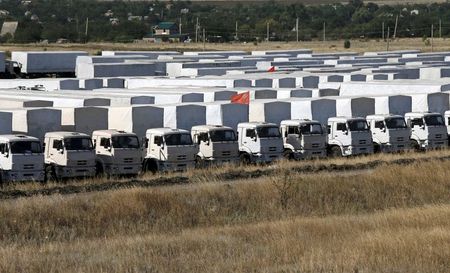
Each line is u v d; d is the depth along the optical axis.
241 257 73.00
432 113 159.88
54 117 135.25
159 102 163.00
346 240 79.25
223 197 105.31
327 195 109.62
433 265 68.62
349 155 150.25
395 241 76.50
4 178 120.62
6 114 130.62
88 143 127.81
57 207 95.81
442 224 87.81
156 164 132.88
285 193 107.56
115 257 73.81
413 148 158.25
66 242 84.25
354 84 187.62
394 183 116.38
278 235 84.19
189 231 90.00
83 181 122.44
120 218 95.94
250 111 151.75
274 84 199.00
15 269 69.88
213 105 147.00
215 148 137.38
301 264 69.06
